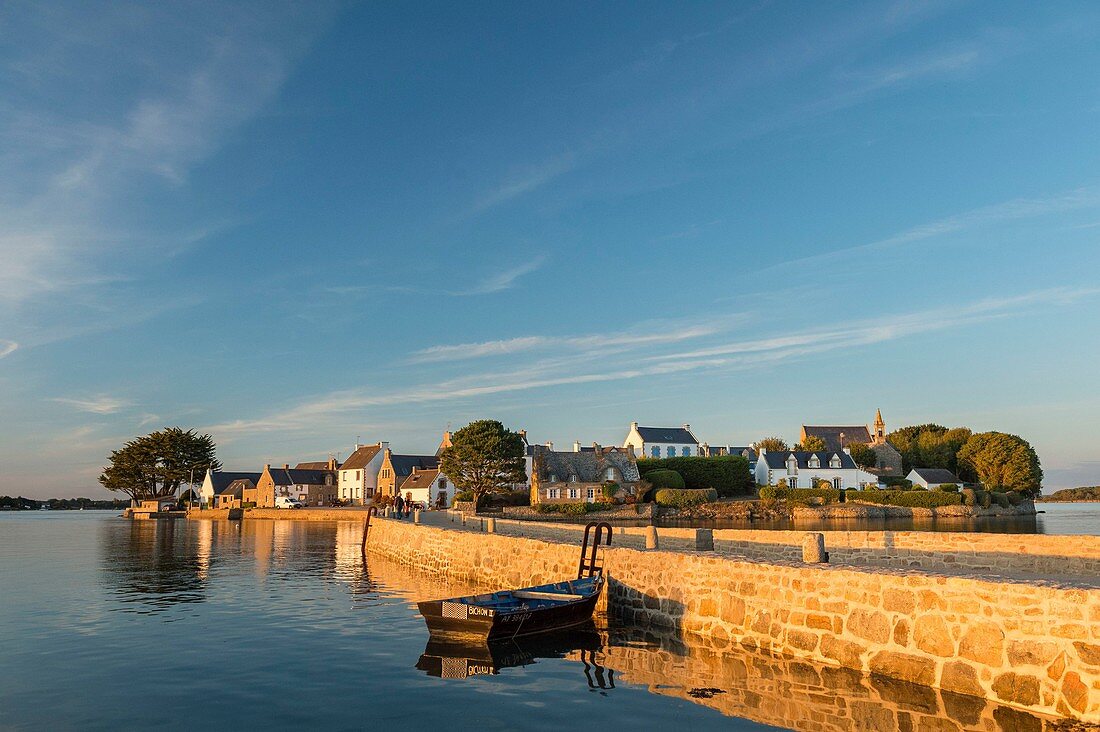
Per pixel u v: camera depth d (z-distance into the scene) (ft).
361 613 82.02
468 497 316.60
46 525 335.88
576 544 82.28
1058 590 38.81
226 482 510.17
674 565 65.98
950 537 72.74
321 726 42.65
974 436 396.98
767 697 44.68
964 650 42.68
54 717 45.01
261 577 118.11
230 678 53.78
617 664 55.06
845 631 49.90
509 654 59.82
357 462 452.35
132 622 76.89
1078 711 37.04
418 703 46.80
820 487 354.33
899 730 38.01
